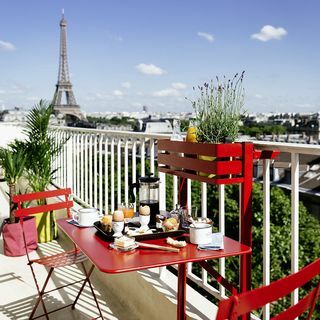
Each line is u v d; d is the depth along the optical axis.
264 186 2.62
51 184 7.59
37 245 5.14
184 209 2.66
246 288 2.44
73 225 2.71
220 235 2.40
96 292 3.88
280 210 7.63
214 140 2.56
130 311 3.51
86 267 4.47
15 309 3.54
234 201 7.55
